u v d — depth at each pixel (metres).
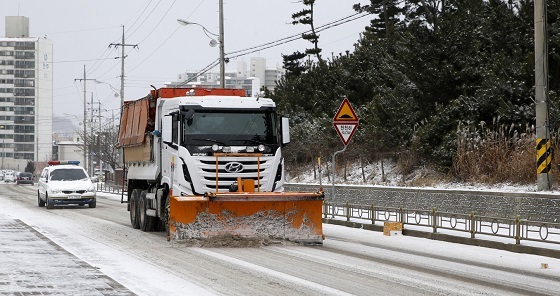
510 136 27.02
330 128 38.34
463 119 28.67
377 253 15.00
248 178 17.31
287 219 16.55
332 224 23.41
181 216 16.19
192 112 17.34
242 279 11.27
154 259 13.88
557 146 23.25
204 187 17.14
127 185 23.45
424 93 31.42
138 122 21.80
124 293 9.84
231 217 16.33
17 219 25.52
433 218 18.44
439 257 14.41
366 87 41.09
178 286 10.55
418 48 31.16
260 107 17.80
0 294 9.74
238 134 17.48
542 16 20.66
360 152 35.59
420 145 30.11
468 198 21.88
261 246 16.11
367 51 43.12
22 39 172.75
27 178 92.50
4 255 14.34
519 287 10.70
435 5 46.69
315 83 45.84
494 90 27.31
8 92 172.12
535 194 19.28
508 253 15.24
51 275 11.55
